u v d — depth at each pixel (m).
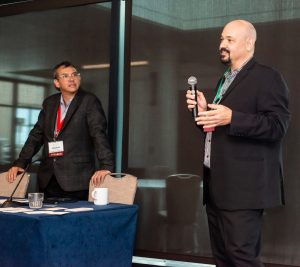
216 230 2.76
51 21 4.71
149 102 4.15
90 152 3.90
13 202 2.97
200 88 3.92
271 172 2.59
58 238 2.47
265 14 3.68
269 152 2.60
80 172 3.80
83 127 3.83
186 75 3.99
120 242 2.92
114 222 2.86
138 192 4.15
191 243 3.90
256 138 2.49
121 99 4.35
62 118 3.88
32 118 4.79
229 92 2.65
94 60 4.46
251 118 2.46
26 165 3.96
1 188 3.83
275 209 3.56
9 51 4.93
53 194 3.87
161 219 4.04
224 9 3.85
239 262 2.53
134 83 4.22
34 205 2.78
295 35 3.57
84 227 2.64
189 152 3.96
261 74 2.59
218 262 2.80
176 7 4.06
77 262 2.60
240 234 2.52
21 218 2.44
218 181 2.60
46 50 4.73
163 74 4.09
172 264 3.98
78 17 4.57
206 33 3.92
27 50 4.83
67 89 3.80
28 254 2.42
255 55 3.70
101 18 4.45
